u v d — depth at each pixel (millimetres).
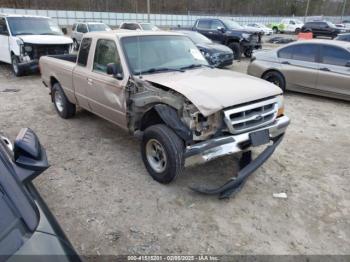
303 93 9297
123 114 4371
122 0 52844
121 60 4316
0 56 11977
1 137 3027
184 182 4051
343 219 3422
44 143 5270
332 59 8062
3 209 1764
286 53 8883
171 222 3330
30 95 8508
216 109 3285
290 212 3521
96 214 3447
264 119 3799
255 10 70438
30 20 11734
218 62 11859
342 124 6578
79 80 5289
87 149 5043
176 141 3518
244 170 3527
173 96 3561
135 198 3725
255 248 3000
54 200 3686
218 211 3514
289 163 4688
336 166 4629
